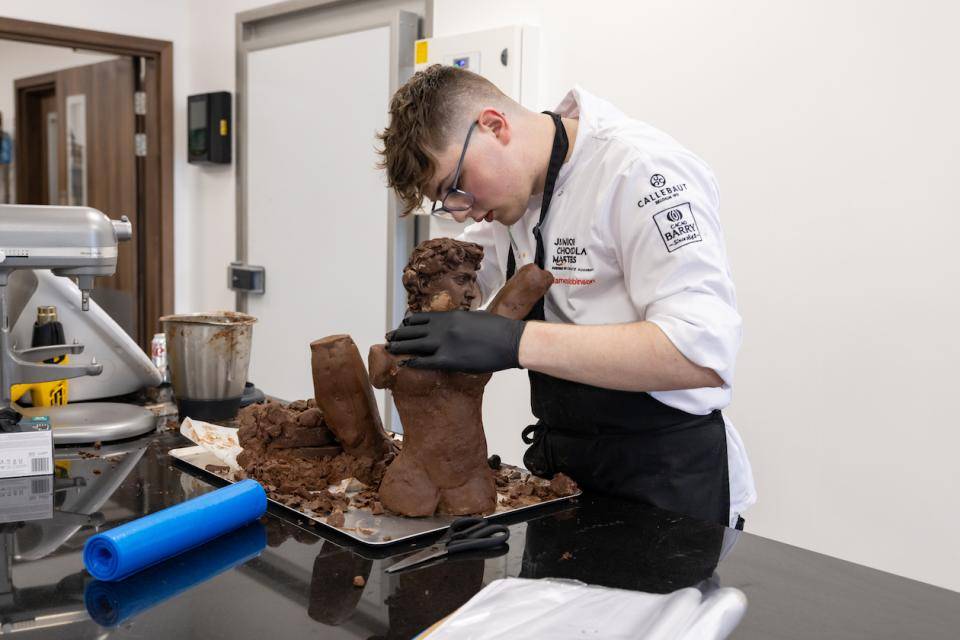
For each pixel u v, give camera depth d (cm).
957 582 186
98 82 413
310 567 93
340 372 121
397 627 79
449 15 286
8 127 473
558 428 142
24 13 346
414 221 311
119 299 416
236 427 155
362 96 314
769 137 212
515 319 114
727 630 75
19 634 76
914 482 192
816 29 201
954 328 183
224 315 166
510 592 81
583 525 109
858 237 198
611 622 74
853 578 92
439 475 110
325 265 339
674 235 117
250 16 361
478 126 123
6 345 134
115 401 177
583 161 133
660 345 110
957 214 181
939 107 182
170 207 401
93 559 88
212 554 97
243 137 374
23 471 125
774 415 217
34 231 133
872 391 198
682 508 131
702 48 223
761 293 218
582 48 251
